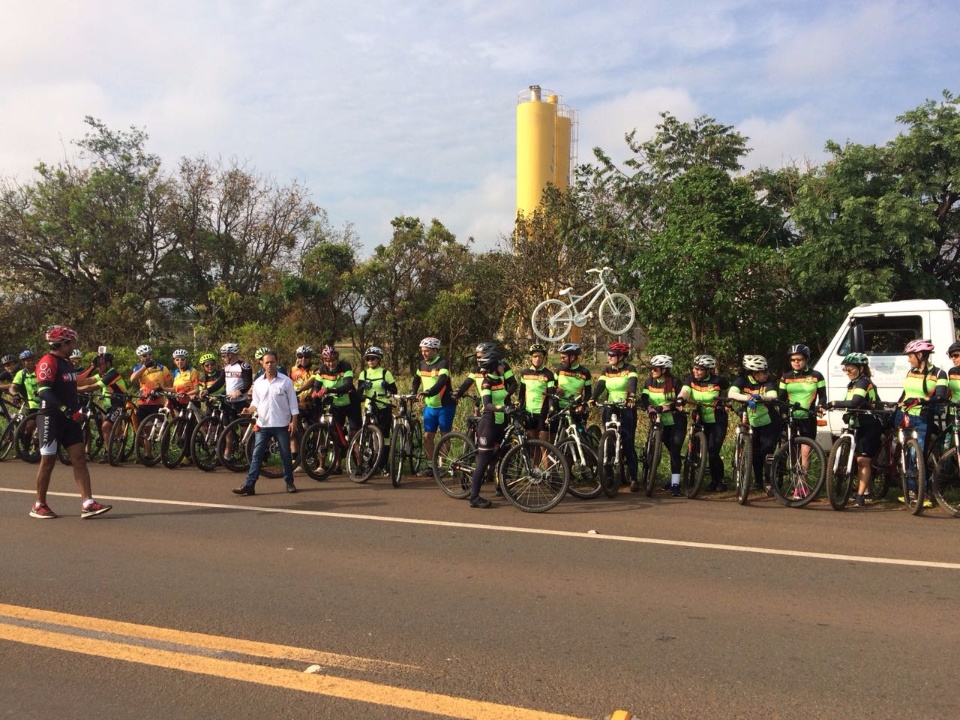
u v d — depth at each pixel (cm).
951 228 1445
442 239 2323
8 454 1162
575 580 531
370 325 2298
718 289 1448
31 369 1169
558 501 758
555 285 2248
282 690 362
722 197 1703
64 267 2689
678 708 342
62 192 2664
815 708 342
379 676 377
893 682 368
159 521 719
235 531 678
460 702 349
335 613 464
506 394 859
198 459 1023
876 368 920
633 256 1850
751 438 805
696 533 667
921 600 488
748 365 812
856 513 752
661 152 2089
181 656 402
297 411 882
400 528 689
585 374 884
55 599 491
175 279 2775
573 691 359
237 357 1084
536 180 3816
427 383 953
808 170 1666
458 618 455
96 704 350
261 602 485
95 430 1134
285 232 2847
